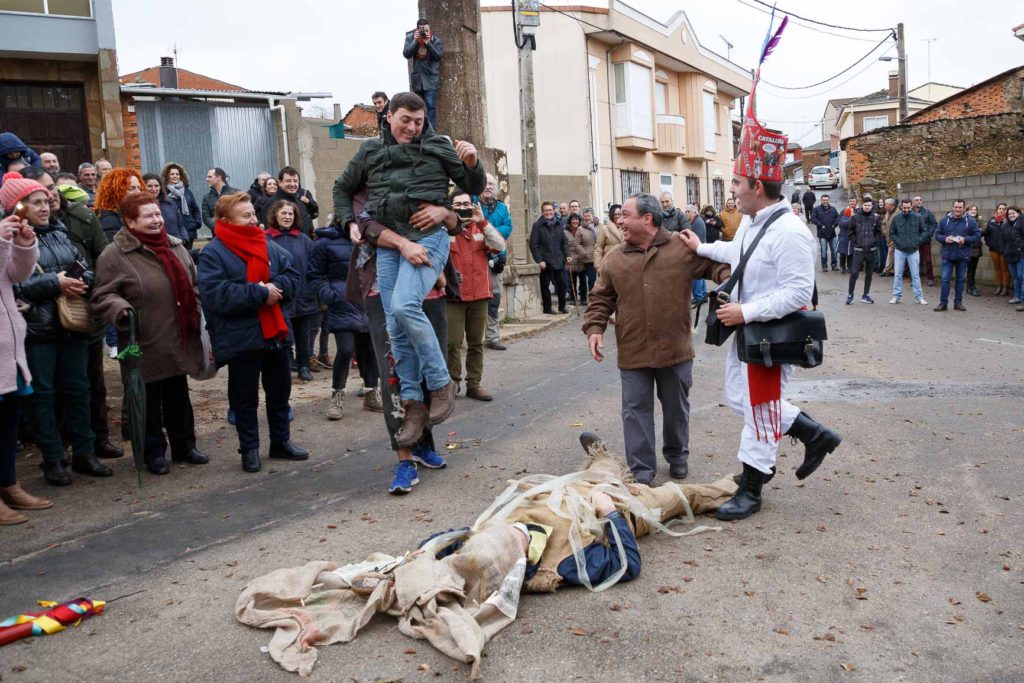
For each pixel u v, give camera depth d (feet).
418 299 16.74
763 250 15.03
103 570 13.92
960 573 13.39
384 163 16.85
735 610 12.22
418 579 11.81
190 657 11.10
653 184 101.40
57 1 51.88
